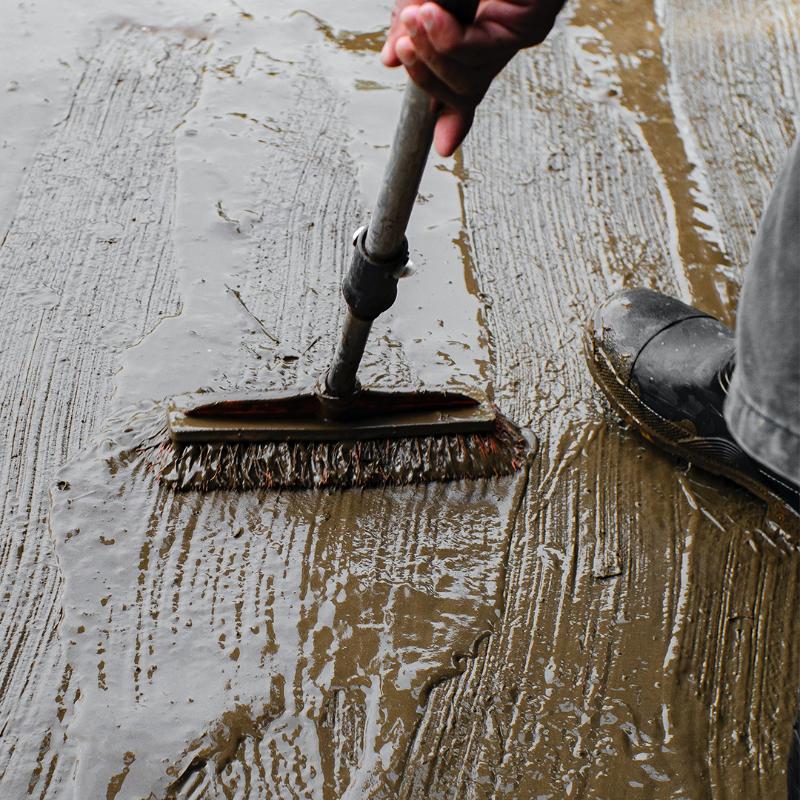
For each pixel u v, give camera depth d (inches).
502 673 78.7
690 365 93.0
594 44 151.9
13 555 82.3
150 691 74.7
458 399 93.1
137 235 113.0
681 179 130.3
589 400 101.6
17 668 75.0
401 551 86.4
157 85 135.0
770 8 163.3
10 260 108.0
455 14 55.9
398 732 74.0
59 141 124.1
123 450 90.5
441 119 66.5
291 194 120.9
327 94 137.1
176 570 82.8
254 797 69.7
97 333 101.4
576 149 132.9
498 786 71.7
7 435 91.0
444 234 117.6
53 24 142.9
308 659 78.1
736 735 76.6
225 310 105.5
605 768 73.5
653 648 81.6
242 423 89.6
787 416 55.8
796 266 54.6
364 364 100.8
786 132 139.9
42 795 68.3
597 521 90.8
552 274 114.8
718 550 89.5
